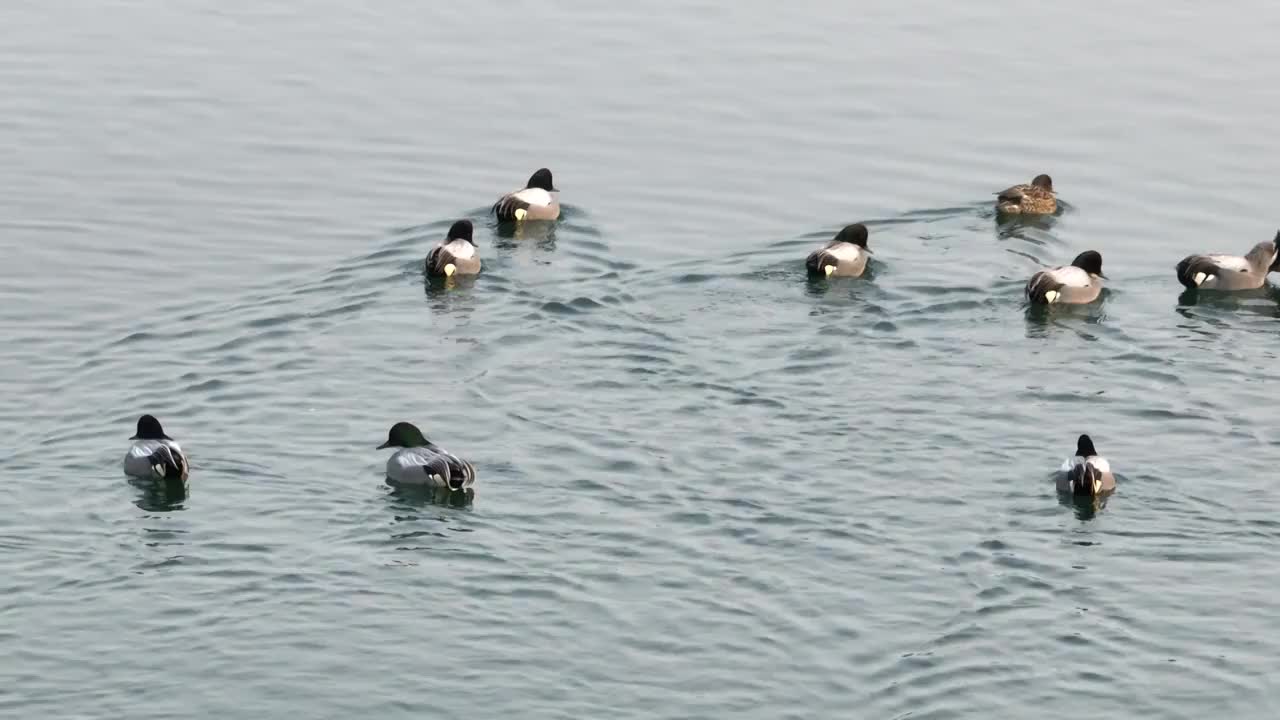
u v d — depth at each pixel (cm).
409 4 6375
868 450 3541
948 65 5897
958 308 4219
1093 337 4084
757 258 4484
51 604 2973
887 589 3066
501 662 2848
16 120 5297
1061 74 5841
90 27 6109
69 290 4259
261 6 6344
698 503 3334
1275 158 5222
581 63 5838
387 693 2767
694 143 5253
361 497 3344
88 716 2691
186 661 2834
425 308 4169
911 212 4825
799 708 2745
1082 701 2772
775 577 3095
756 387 3794
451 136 5272
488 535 3216
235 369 3859
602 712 2728
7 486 3356
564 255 4500
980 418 3681
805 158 5166
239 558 3128
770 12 6359
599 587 3056
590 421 3641
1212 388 3834
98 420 3628
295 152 5138
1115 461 3519
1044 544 3212
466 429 3603
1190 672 2847
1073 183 5053
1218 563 3158
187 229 4622
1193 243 4697
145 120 5322
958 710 2745
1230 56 6016
